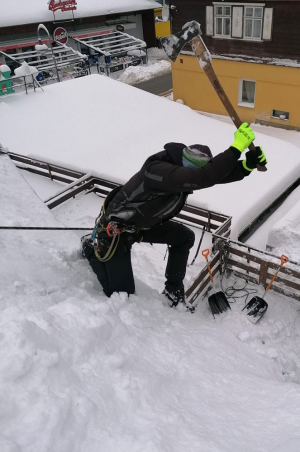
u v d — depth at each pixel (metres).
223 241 6.02
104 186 9.12
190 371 2.90
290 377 4.25
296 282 5.74
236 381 3.04
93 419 1.97
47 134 12.59
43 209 4.74
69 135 12.51
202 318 4.84
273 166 10.04
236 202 8.49
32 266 3.56
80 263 3.92
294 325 5.44
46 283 3.39
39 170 10.56
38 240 4.05
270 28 13.88
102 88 15.55
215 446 1.97
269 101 15.48
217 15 15.14
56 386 2.05
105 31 28.25
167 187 2.52
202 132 12.68
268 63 14.61
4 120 13.38
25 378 2.01
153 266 6.34
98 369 2.36
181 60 17.38
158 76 25.77
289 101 14.95
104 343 2.66
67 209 8.65
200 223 7.30
